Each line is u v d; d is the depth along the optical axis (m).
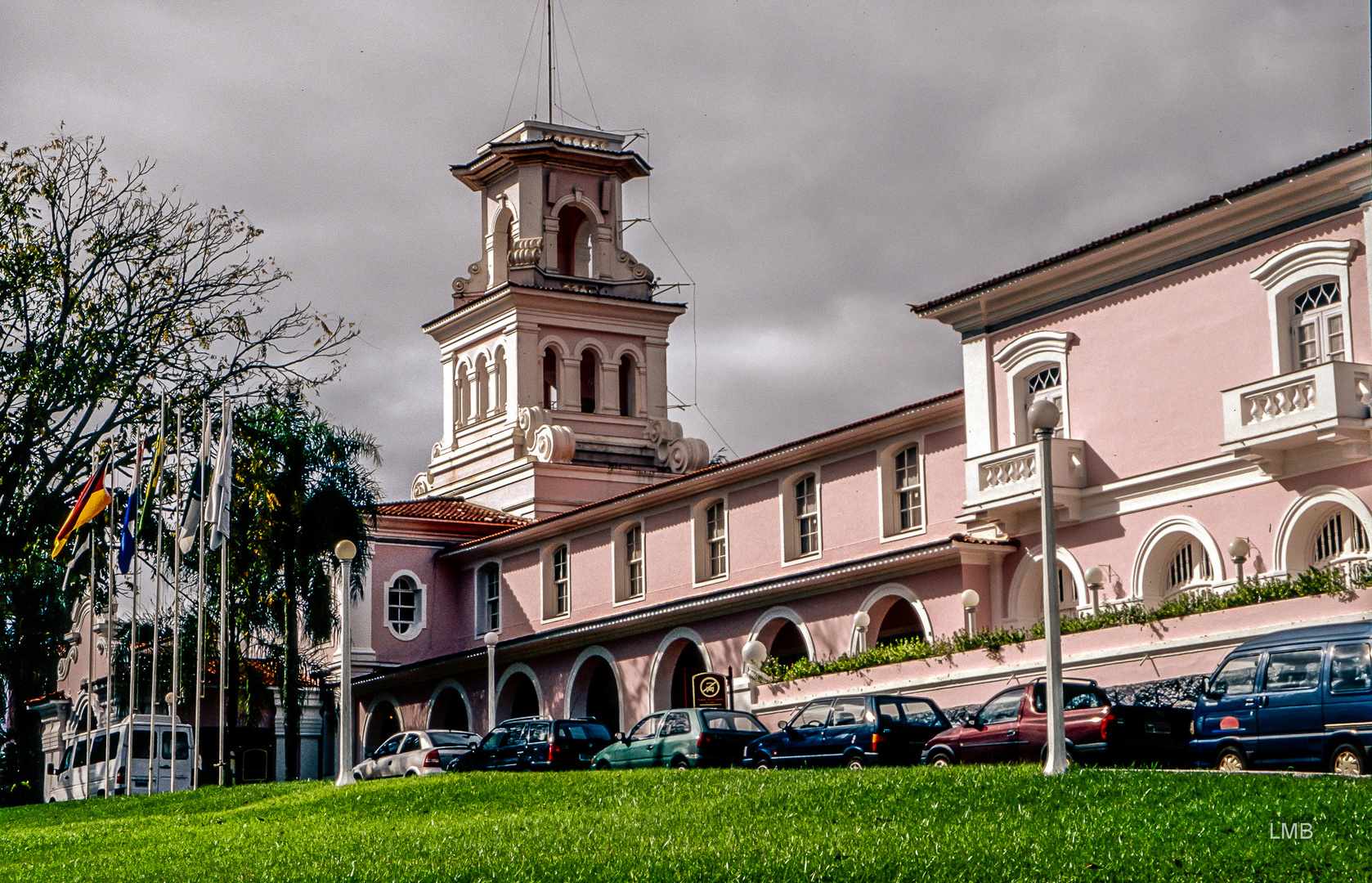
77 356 38.69
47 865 20.52
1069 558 33.34
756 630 40.75
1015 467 33.56
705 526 44.81
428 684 51.81
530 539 50.91
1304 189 28.94
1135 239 31.73
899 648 33.53
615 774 24.55
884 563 36.38
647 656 44.16
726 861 16.02
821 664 35.28
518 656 48.38
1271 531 29.30
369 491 45.50
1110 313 32.78
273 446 42.62
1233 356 30.27
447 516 55.50
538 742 31.67
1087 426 33.06
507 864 16.83
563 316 59.16
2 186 38.47
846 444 39.72
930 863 15.14
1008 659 30.84
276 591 43.62
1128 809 16.86
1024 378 34.62
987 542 34.44
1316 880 13.86
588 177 60.78
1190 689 27.36
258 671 45.22
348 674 30.03
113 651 44.38
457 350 61.69
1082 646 29.48
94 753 47.62
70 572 41.22
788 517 41.59
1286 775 18.19
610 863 16.45
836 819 18.19
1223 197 29.97
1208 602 27.47
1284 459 29.09
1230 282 30.50
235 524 42.84
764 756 27.16
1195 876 14.13
